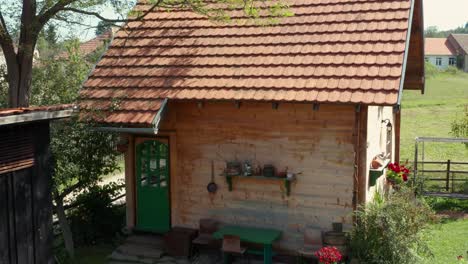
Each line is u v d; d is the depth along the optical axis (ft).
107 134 37.14
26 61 39.86
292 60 36.42
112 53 42.57
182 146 38.81
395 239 32.37
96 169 36.70
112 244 40.75
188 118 38.45
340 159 34.81
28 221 27.53
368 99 31.94
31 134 27.55
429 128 102.42
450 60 286.46
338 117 34.55
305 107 35.29
